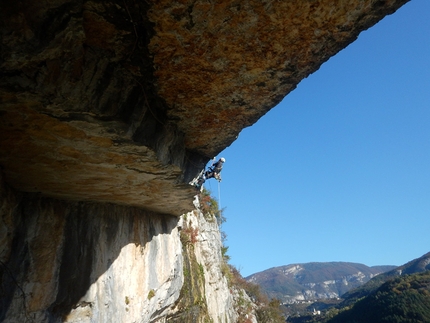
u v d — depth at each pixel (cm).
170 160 553
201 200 1809
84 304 626
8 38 260
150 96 449
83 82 340
